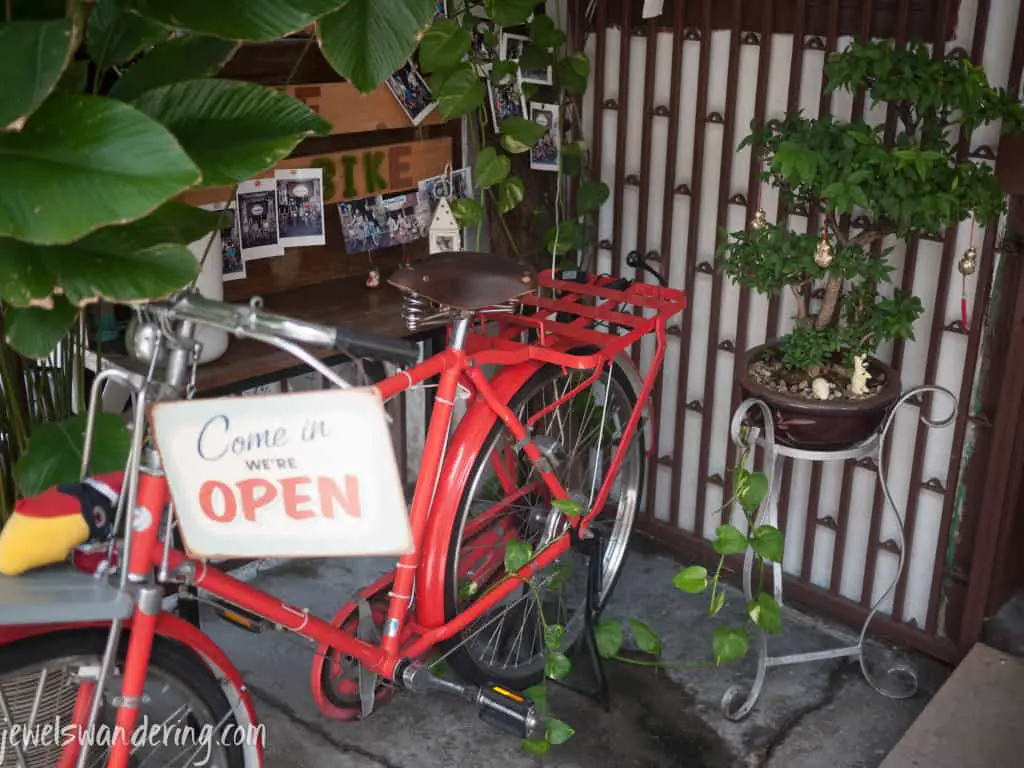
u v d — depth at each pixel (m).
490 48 3.02
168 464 1.77
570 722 2.66
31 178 1.42
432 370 2.24
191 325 1.76
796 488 3.13
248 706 2.07
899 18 2.56
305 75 2.84
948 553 2.84
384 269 3.23
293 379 3.25
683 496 3.45
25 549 1.75
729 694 2.68
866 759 2.54
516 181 3.12
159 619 1.89
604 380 2.92
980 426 2.70
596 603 2.94
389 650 2.32
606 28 3.23
